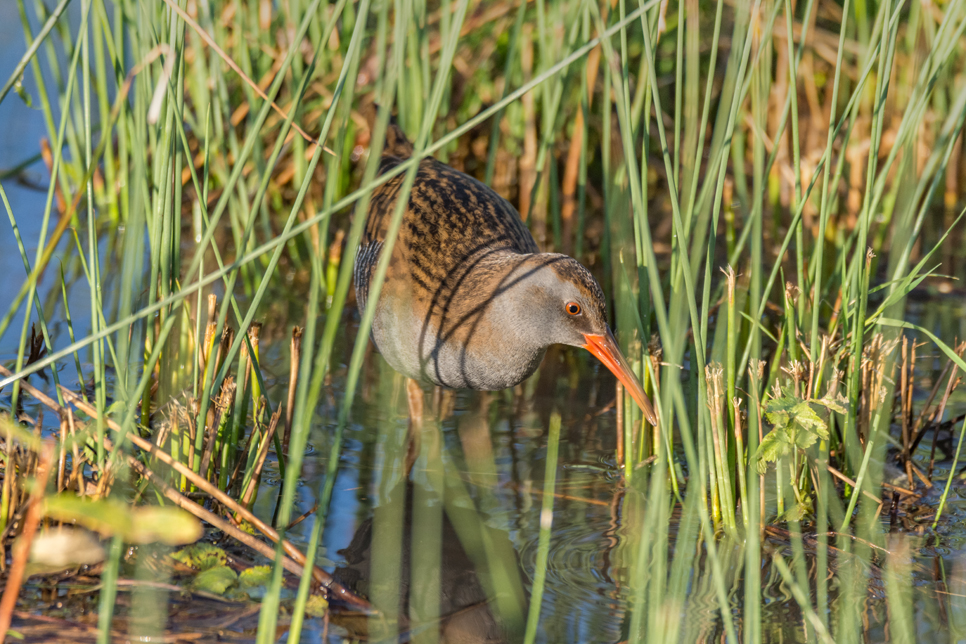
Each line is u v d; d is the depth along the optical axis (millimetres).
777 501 6883
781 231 11836
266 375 8805
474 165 12602
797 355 7320
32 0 14703
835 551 6363
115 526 3564
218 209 5543
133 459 5984
